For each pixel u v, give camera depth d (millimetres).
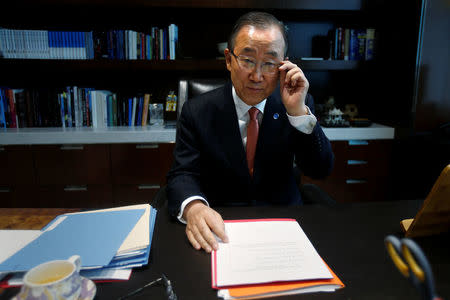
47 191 2205
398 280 588
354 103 2732
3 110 2289
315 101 2719
